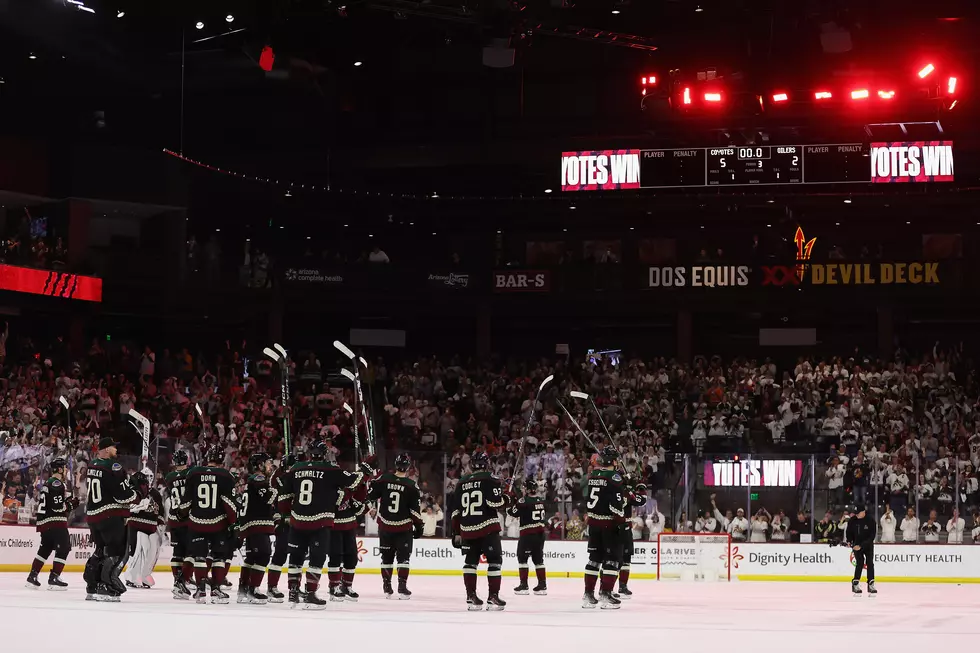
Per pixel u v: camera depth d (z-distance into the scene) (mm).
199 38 37375
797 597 18469
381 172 39906
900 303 36219
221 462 14203
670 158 34562
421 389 34938
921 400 32625
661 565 24031
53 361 32031
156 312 35938
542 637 10805
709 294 37250
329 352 40250
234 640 10109
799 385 33125
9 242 32750
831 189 33562
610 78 38469
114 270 35188
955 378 33906
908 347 39344
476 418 33625
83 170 35094
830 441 30734
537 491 24953
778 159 33250
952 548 24188
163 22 35625
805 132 32719
